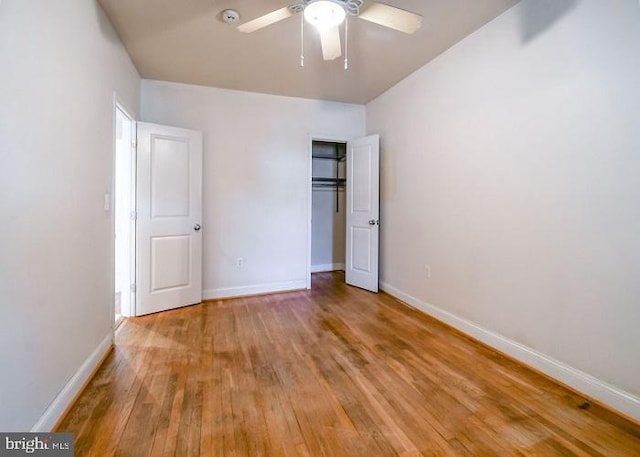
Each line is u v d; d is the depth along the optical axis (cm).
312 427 153
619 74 163
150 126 312
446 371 207
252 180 385
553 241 197
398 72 330
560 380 193
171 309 330
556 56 193
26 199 131
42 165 143
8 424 119
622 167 163
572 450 140
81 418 158
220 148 369
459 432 150
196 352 232
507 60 225
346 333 270
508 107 225
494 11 225
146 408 166
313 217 536
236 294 382
